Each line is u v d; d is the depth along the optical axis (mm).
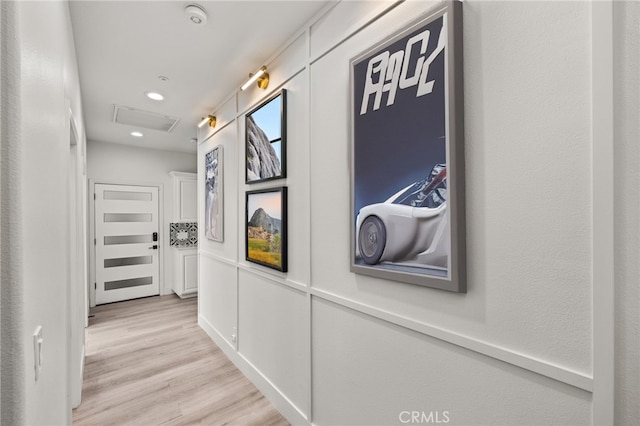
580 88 801
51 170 862
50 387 841
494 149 964
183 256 4699
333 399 1581
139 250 4715
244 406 2055
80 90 2516
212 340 3129
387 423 1300
